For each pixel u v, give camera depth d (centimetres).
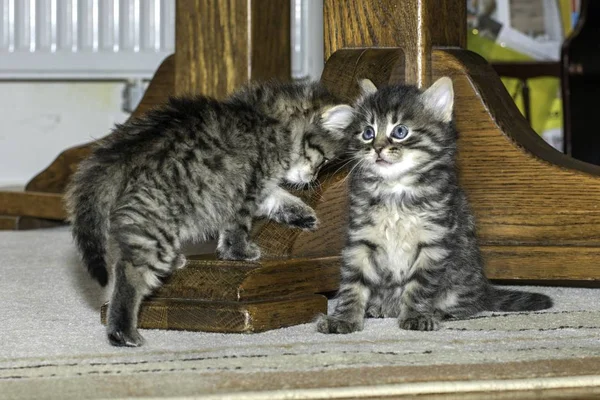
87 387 210
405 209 310
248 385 209
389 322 307
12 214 540
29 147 688
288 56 410
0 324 286
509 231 347
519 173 344
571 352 243
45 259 422
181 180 292
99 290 342
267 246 308
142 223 279
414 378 216
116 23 652
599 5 580
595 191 338
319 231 317
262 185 320
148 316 285
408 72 347
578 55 584
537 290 359
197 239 304
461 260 320
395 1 346
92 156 296
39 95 684
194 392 203
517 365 228
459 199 325
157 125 300
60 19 655
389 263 316
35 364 234
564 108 592
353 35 355
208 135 306
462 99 346
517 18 658
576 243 341
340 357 237
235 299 280
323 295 310
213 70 397
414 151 315
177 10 401
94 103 682
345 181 325
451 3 357
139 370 226
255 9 392
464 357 237
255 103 332
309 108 339
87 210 284
